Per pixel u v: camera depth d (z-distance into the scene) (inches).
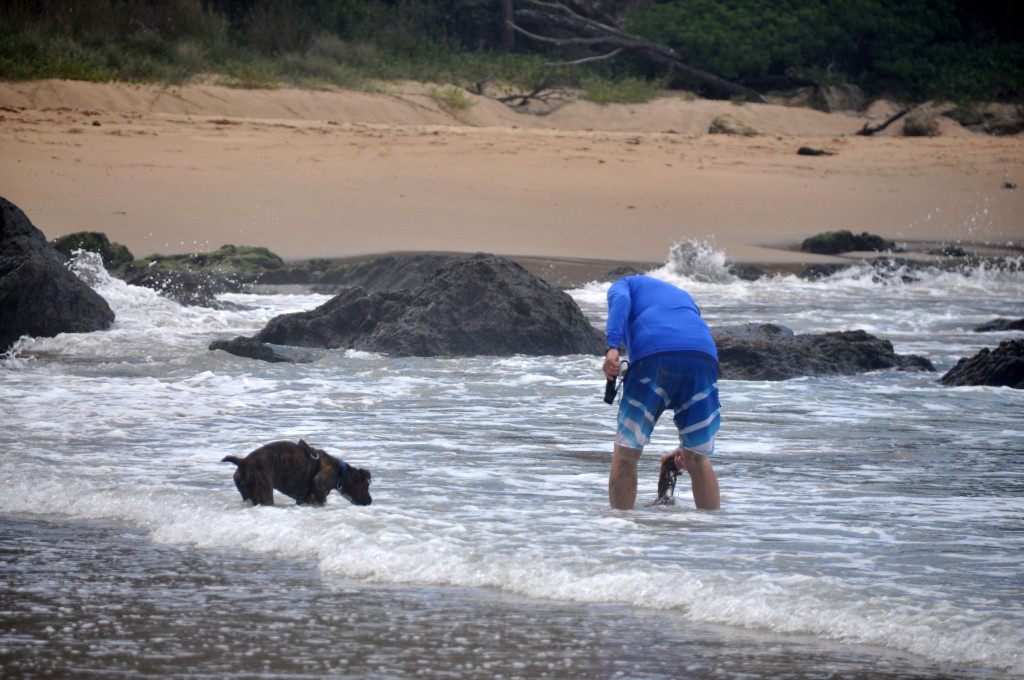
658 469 717.3
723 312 1879.9
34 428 806.5
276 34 4862.2
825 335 1277.1
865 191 3486.7
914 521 569.9
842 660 374.0
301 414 902.4
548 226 2773.1
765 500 619.5
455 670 361.1
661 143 4037.9
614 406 968.3
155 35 4522.6
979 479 679.1
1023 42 6525.6
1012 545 521.3
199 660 368.2
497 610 426.3
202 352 1262.3
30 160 2891.2
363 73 4825.3
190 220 2566.4
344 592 448.1
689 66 5605.3
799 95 5669.3
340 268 2224.4
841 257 2711.6
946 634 388.5
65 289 1424.7
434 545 500.4
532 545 510.9
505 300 1352.1
